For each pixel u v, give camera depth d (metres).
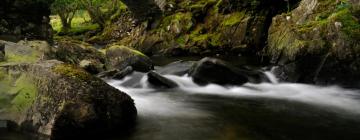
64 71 7.20
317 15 17.08
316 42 14.48
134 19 35.12
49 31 29.05
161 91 12.69
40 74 7.34
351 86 13.38
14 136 6.92
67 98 6.80
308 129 8.22
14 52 10.49
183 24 29.80
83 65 15.65
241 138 7.43
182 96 11.88
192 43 28.08
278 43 18.22
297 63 14.78
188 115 9.24
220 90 13.00
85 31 44.97
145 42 31.06
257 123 8.63
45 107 6.89
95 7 45.22
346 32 13.70
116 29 38.25
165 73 15.58
